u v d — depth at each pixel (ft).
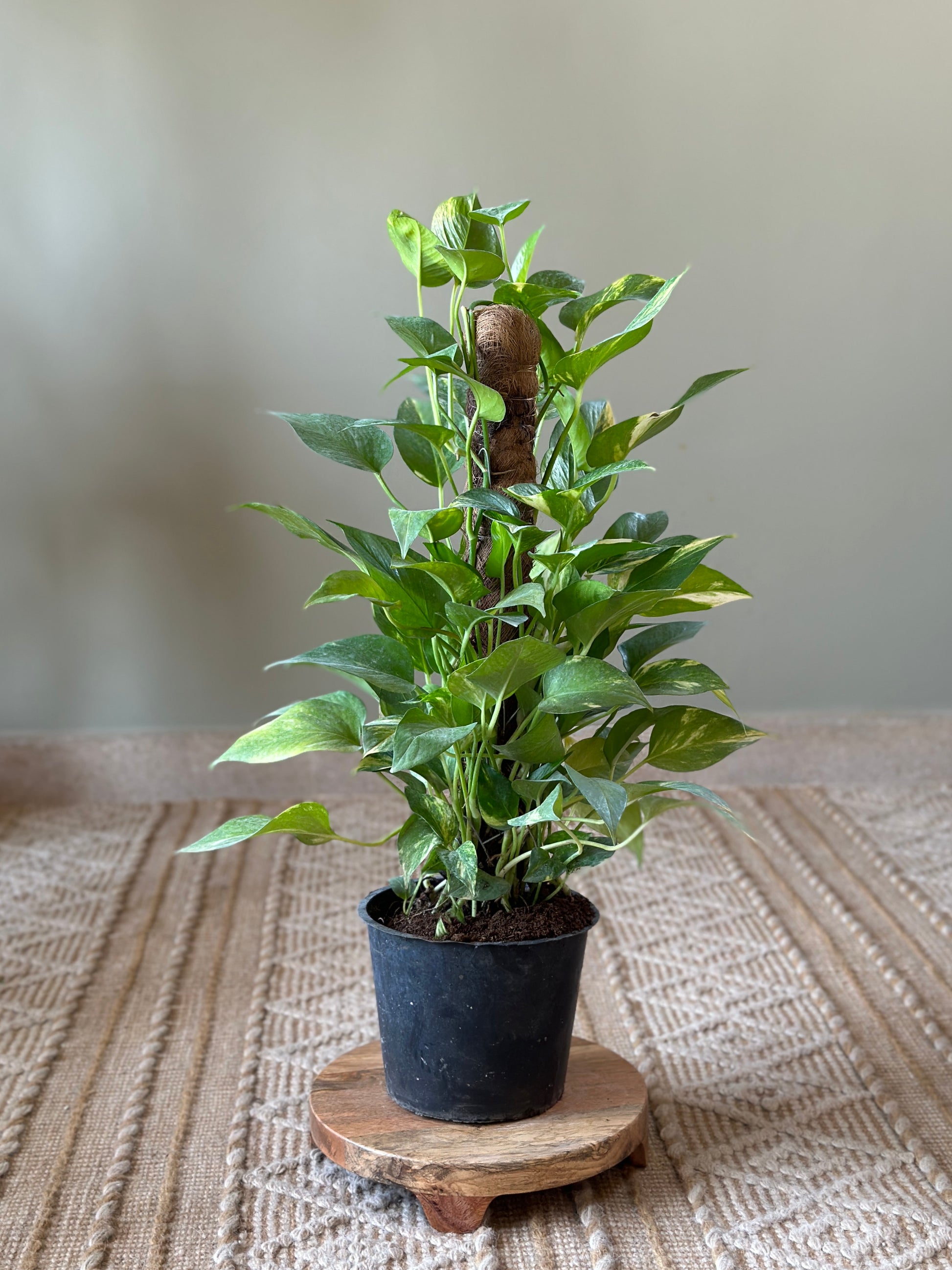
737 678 6.74
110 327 5.99
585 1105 3.14
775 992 4.30
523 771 3.01
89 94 5.76
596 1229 2.95
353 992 4.28
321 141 5.92
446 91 5.93
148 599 6.31
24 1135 3.42
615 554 2.85
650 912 5.01
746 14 5.95
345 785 6.64
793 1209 3.05
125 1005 4.20
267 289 6.04
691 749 3.14
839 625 6.70
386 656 3.00
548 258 6.15
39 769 6.40
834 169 6.13
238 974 4.44
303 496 6.24
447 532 2.89
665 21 5.93
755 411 6.38
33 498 6.12
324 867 5.51
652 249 6.17
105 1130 3.45
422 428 2.79
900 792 6.64
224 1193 3.13
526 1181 2.87
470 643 2.99
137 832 5.94
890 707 6.83
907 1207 3.07
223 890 5.24
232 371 6.10
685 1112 3.52
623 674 2.71
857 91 6.05
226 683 6.47
